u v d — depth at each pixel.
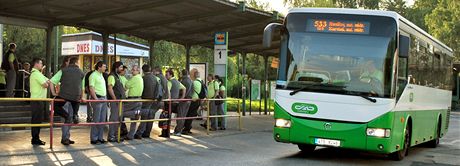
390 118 10.76
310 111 11.03
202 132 17.39
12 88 17.03
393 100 10.80
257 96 28.73
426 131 14.76
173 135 15.91
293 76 11.23
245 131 18.69
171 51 40.44
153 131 16.69
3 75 18.03
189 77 16.20
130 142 13.73
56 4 15.52
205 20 19.25
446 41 54.28
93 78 12.72
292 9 11.48
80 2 15.41
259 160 11.62
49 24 17.55
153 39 21.45
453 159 13.55
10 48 17.30
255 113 30.08
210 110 18.38
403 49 11.04
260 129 19.80
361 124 10.76
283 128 11.20
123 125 14.21
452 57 19.34
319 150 14.12
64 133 12.61
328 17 11.20
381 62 10.85
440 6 57.94
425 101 14.28
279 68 11.38
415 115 13.09
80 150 11.96
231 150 13.27
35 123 12.05
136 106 13.91
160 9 17.02
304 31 11.29
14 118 16.06
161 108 15.30
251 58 46.78
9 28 37.91
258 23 19.62
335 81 10.98
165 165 10.52
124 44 30.67
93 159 10.89
